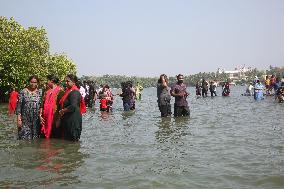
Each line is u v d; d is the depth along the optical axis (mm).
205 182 5953
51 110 10914
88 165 7180
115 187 5703
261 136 10836
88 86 28250
